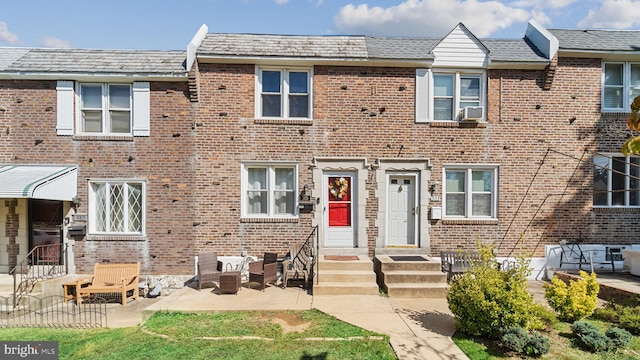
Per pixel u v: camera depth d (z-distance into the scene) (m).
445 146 11.12
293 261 10.57
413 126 11.09
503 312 6.28
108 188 10.88
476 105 11.29
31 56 11.18
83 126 11.01
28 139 10.74
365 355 5.85
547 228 11.12
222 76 10.91
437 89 11.34
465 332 6.65
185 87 10.89
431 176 11.09
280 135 10.98
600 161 11.30
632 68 11.45
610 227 11.16
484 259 7.23
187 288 9.83
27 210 10.66
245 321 7.26
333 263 9.83
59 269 10.50
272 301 8.51
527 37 12.32
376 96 11.08
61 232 10.71
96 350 6.22
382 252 10.90
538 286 10.21
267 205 11.10
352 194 11.13
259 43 11.28
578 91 11.19
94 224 10.84
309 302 8.42
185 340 6.44
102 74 10.52
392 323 7.12
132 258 10.74
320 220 10.93
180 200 10.81
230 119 10.91
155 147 10.84
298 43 11.41
